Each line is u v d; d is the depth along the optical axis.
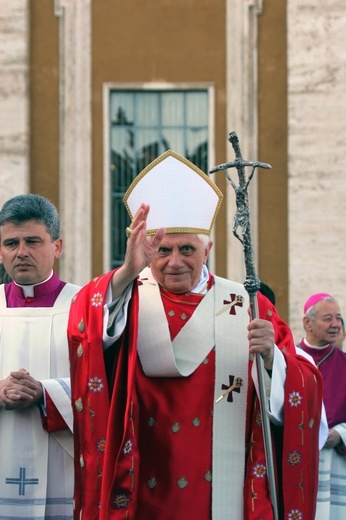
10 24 18.19
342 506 9.92
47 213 7.77
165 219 6.82
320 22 17.94
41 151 18.27
